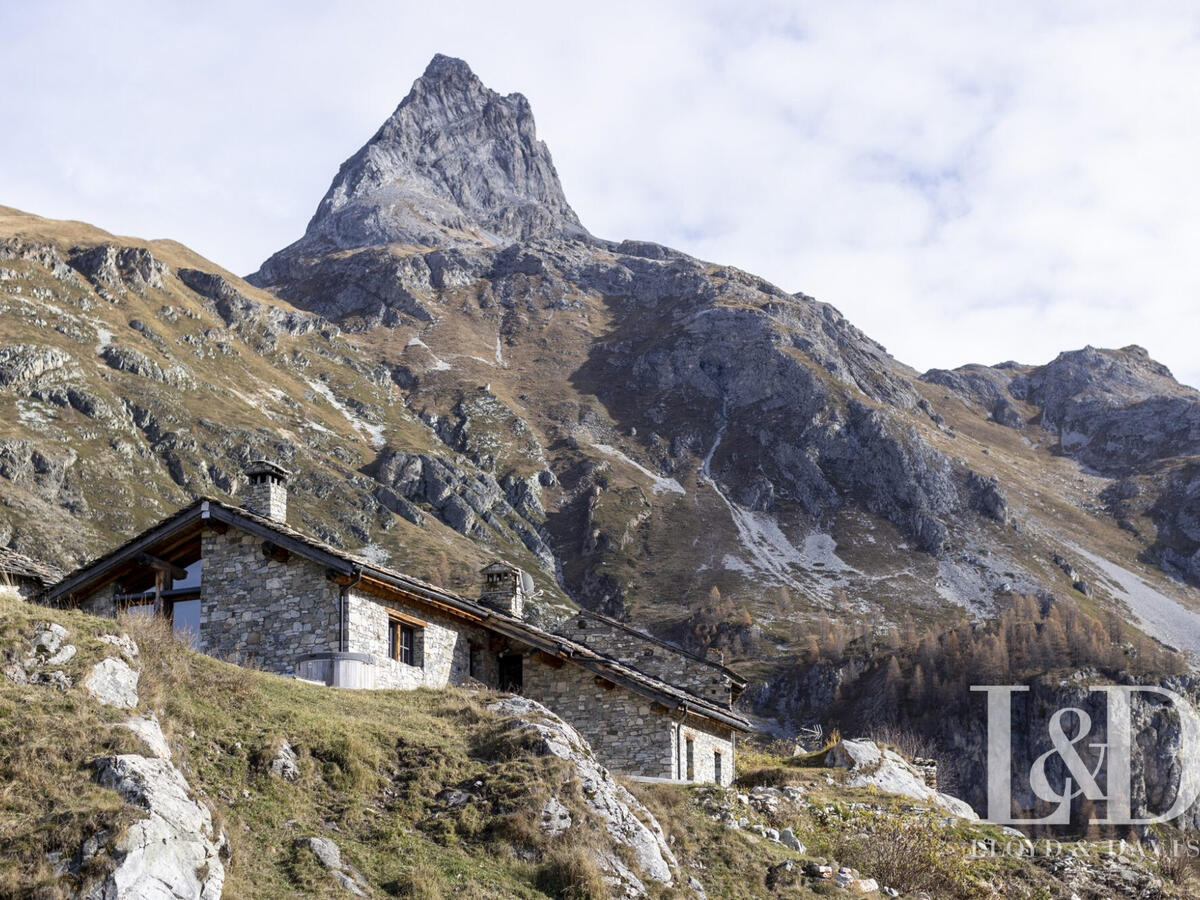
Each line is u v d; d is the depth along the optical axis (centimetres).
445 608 3769
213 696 2541
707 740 4147
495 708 3088
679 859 2927
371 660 3372
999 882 3744
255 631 3528
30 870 1702
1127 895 3969
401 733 2744
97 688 2194
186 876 1811
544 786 2617
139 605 3753
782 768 4809
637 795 3127
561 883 2384
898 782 4794
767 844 3250
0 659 2145
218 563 3638
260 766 2370
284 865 2119
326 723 2634
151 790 1894
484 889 2281
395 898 2156
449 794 2562
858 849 3572
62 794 1861
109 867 1722
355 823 2366
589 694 3856
